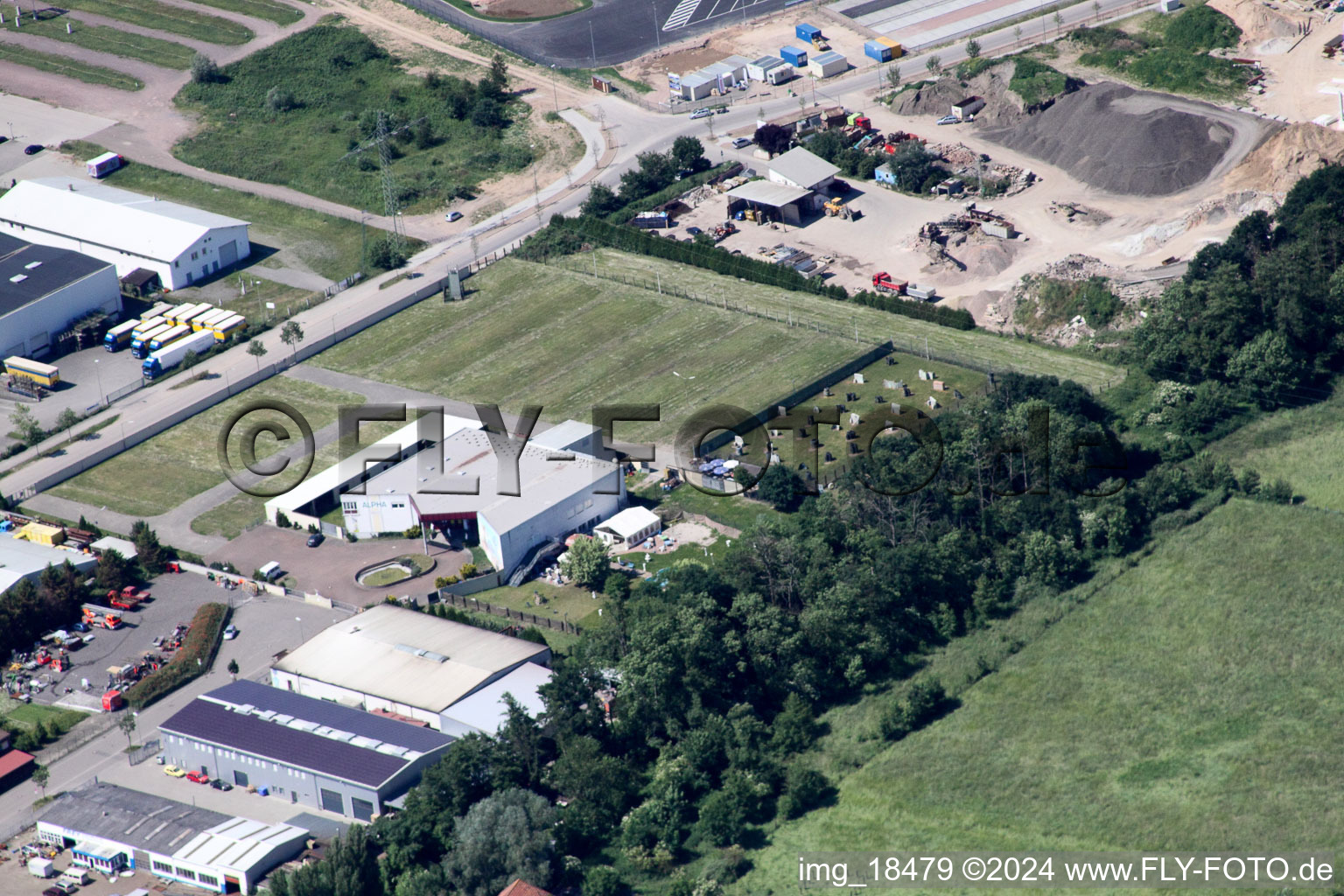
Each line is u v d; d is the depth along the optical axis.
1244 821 180.50
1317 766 186.50
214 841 184.12
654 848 183.50
